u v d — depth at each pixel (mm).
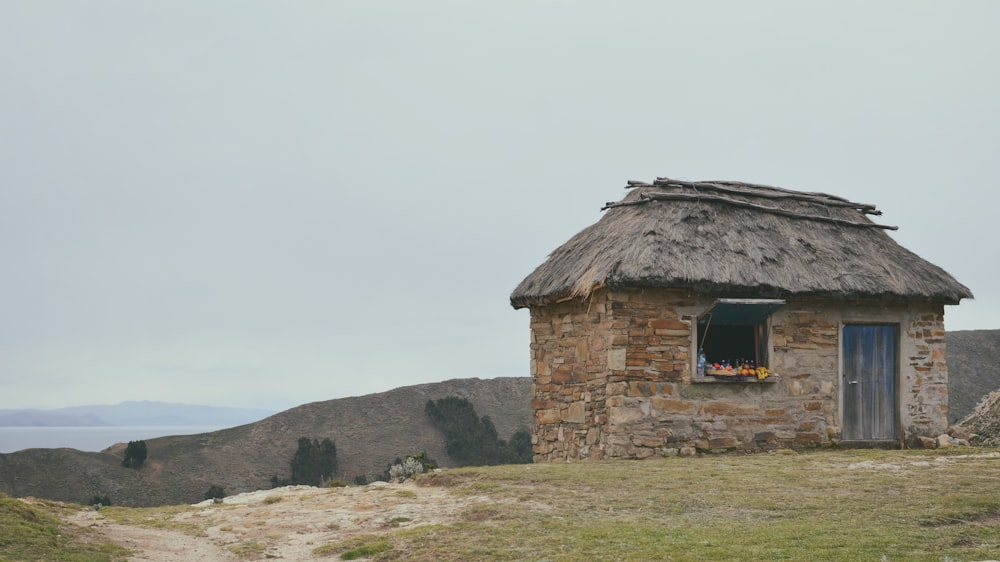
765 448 17141
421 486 13938
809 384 17625
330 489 14359
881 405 18312
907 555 8570
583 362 17969
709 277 16594
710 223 18109
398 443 47750
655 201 18562
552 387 19156
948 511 10453
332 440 47844
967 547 8953
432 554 9430
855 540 9188
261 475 43812
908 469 13766
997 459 14891
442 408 51062
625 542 9445
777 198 19719
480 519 10992
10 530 9961
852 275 17781
